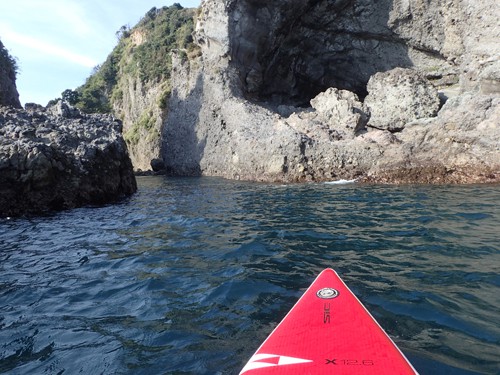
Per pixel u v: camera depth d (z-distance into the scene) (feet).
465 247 20.39
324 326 11.03
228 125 74.38
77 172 42.52
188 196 48.03
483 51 58.70
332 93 67.46
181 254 22.13
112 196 47.01
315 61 86.94
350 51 82.69
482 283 15.76
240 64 81.92
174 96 92.63
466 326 12.46
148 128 110.83
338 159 57.41
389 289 15.60
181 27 126.31
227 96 76.74
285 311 14.24
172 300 15.67
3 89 74.59
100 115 60.03
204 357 11.44
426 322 12.84
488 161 47.42
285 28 82.17
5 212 35.68
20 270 20.30
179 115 89.15
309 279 17.26
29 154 37.37
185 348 11.98
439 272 17.16
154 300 15.75
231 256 21.16
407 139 58.49
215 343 12.21
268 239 24.11
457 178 48.21
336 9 78.48
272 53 85.30
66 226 31.24
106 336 12.96
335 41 82.64
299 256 20.49
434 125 53.42
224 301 15.31
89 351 12.05
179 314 14.37
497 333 11.98
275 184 56.44
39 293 17.04
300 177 59.11
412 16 73.31
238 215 32.68
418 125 58.54
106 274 19.31
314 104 70.44
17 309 15.42
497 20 56.80
